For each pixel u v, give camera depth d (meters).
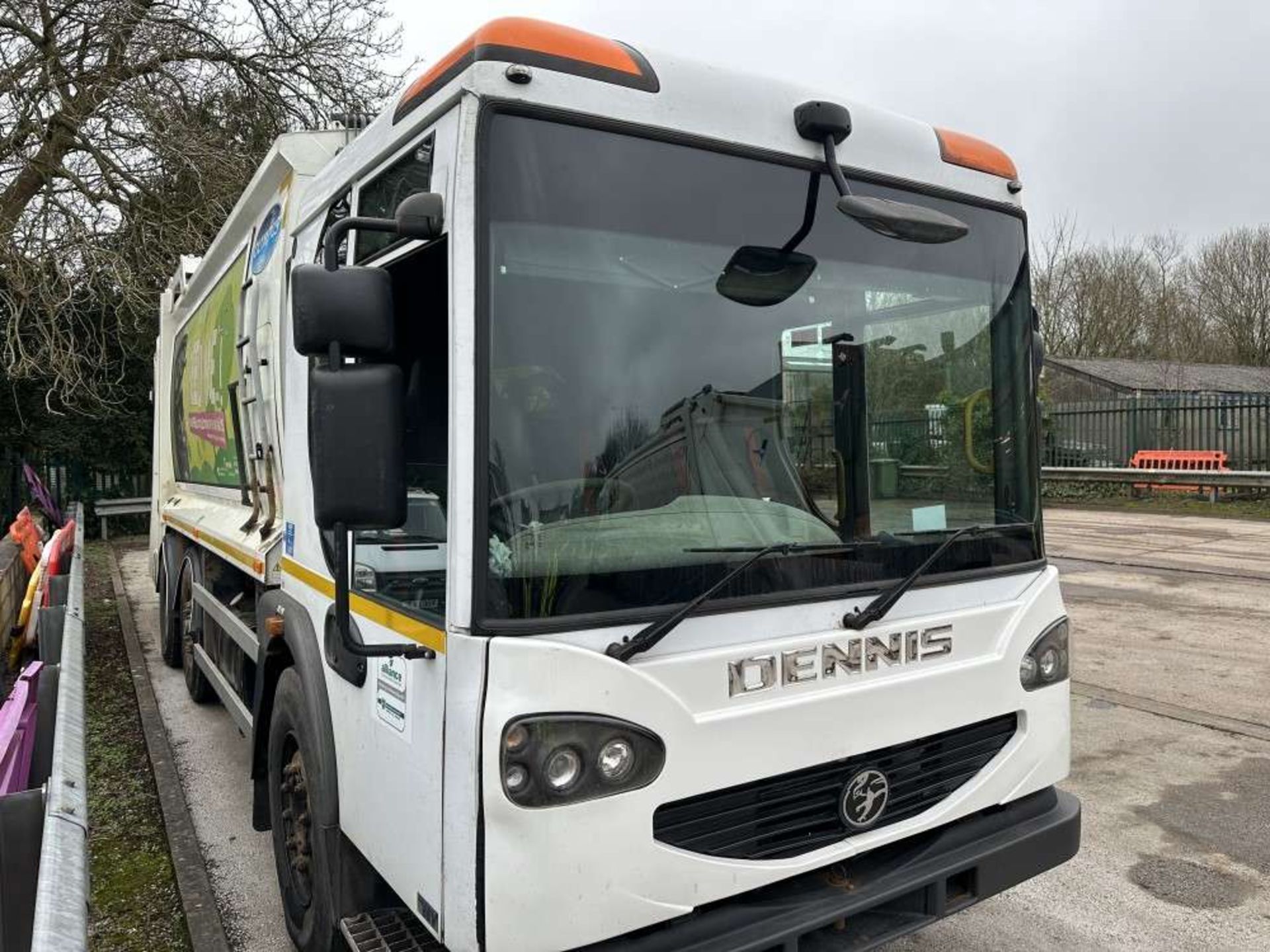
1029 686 2.85
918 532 2.77
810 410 2.59
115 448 18.28
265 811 3.65
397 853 2.40
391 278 2.10
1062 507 18.64
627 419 2.26
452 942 2.09
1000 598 2.85
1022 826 2.79
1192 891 3.78
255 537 4.25
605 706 2.06
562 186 2.20
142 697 6.62
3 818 2.47
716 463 2.40
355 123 3.92
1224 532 14.23
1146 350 35.44
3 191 12.50
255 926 3.68
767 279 2.52
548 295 2.17
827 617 2.44
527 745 1.99
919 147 2.87
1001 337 3.04
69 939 1.64
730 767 2.22
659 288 2.34
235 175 12.70
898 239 2.78
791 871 2.29
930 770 2.64
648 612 2.17
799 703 2.32
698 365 2.38
